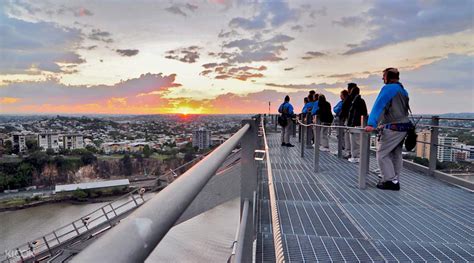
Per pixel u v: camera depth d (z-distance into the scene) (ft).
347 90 27.50
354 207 13.75
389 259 8.99
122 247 1.22
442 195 15.78
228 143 4.84
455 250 9.55
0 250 19.74
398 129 16.02
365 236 10.61
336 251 9.48
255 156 11.07
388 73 16.10
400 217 12.49
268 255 9.33
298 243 10.02
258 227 11.40
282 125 36.04
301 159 26.81
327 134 31.78
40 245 20.38
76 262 1.02
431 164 20.54
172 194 1.97
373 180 18.86
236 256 6.53
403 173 21.57
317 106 30.55
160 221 1.61
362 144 16.67
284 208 13.56
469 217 12.52
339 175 20.30
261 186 17.34
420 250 9.55
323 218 12.34
